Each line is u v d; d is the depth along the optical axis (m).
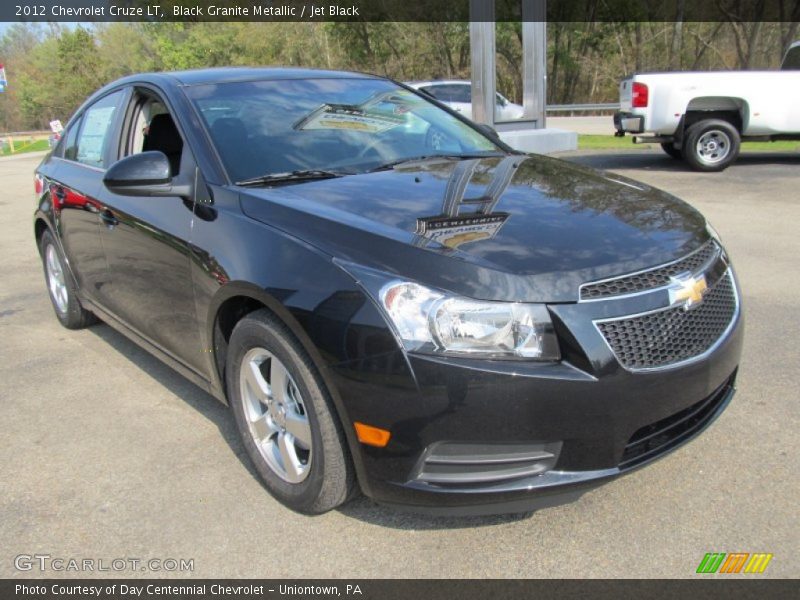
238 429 3.02
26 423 3.64
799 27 35.47
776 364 3.92
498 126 13.79
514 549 2.51
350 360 2.31
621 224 2.69
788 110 10.78
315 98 3.84
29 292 6.24
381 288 2.30
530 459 2.27
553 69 41.03
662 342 2.39
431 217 2.64
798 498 2.72
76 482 3.06
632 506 2.72
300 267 2.50
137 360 4.47
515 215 2.71
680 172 11.19
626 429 2.32
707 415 2.70
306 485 2.64
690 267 2.59
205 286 2.95
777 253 6.19
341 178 3.17
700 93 10.85
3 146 36.34
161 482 3.04
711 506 2.69
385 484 2.37
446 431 2.23
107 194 3.84
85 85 53.69
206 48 40.72
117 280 3.89
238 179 3.11
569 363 2.25
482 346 2.22
